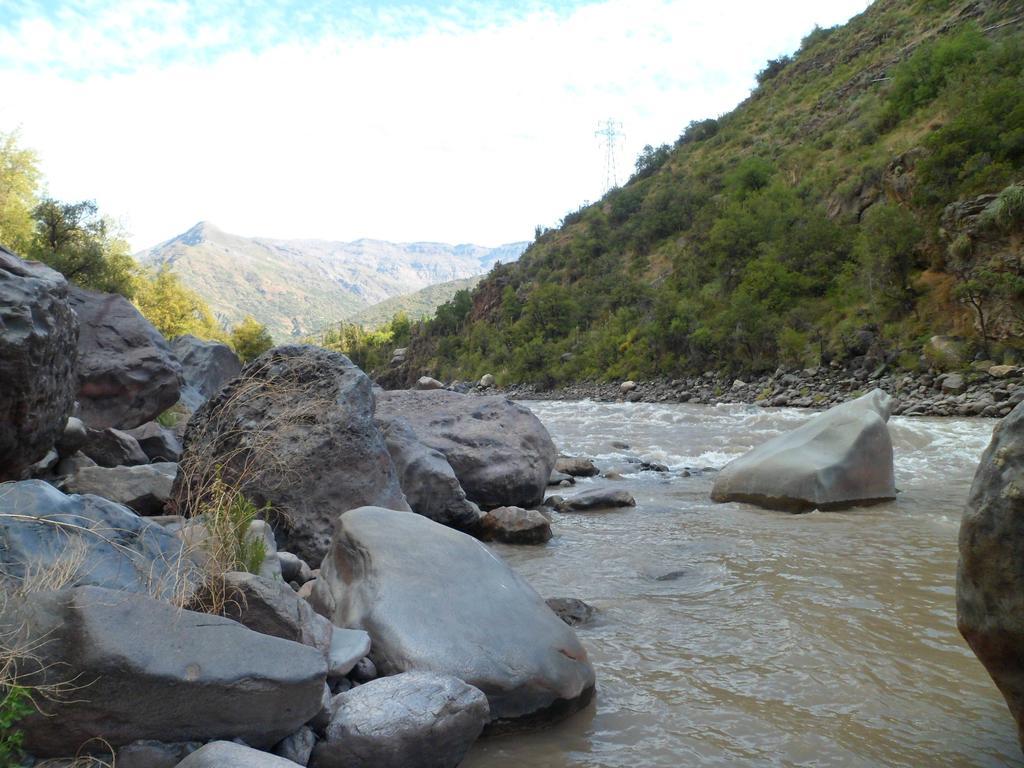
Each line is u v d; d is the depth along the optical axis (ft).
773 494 29.66
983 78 151.94
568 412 93.61
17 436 15.75
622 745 11.34
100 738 8.59
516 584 14.49
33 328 15.24
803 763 10.68
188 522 13.84
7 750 8.04
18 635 8.38
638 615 17.17
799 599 17.92
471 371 276.62
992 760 10.67
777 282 148.46
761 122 296.10
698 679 13.64
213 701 9.05
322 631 11.55
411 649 11.84
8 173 125.08
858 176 161.17
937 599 17.69
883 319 118.83
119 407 30.66
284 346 21.86
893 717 12.02
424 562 13.89
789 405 102.73
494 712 11.71
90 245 120.88
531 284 304.09
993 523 9.46
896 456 42.27
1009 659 9.70
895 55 244.01
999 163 114.93
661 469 42.22
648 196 306.96
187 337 56.59
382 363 401.90
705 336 148.87
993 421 68.28
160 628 9.06
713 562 21.57
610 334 202.18
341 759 9.72
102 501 11.57
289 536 19.10
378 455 20.58
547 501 32.04
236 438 19.86
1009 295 100.73
